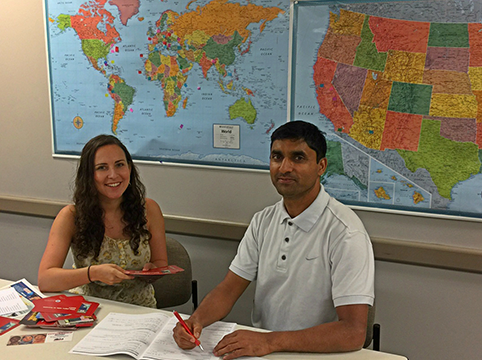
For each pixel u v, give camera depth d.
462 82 1.96
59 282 1.77
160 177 2.63
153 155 2.61
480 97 1.95
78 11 2.60
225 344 1.37
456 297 2.16
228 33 2.32
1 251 3.10
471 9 1.90
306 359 1.35
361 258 1.48
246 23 2.28
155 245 2.08
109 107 2.65
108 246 1.93
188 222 2.60
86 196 1.89
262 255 1.67
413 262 2.18
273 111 2.31
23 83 2.82
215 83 2.40
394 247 2.20
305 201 1.59
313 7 2.14
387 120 2.11
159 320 1.57
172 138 2.55
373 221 2.24
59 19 2.65
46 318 1.53
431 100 2.02
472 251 2.07
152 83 2.53
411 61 2.02
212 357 1.35
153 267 1.90
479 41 1.91
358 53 2.10
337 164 2.23
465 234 2.09
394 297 2.27
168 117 2.54
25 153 2.91
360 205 2.23
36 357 1.35
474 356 2.17
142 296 1.99
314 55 2.18
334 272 1.51
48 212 2.88
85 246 1.89
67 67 2.69
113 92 2.62
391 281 2.26
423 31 1.98
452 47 1.95
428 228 2.15
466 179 2.03
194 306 2.38
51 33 2.68
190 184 2.57
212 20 2.34
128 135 2.64
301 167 1.50
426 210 2.12
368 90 2.11
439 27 1.96
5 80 2.86
